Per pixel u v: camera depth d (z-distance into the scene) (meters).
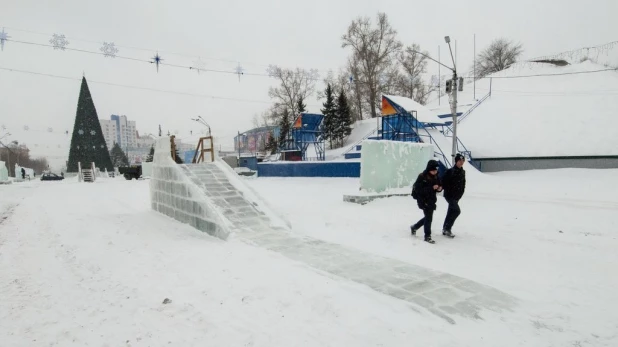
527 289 4.34
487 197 13.09
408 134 24.92
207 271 4.84
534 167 23.00
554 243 6.68
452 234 7.16
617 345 3.04
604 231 7.60
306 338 3.09
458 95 38.41
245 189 8.70
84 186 24.36
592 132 23.53
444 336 3.14
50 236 7.40
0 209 12.28
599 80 30.59
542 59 39.66
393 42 42.53
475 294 4.07
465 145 26.67
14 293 4.22
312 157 37.12
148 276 4.71
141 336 3.16
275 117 52.78
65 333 3.24
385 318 3.46
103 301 3.94
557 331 3.28
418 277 4.59
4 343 3.07
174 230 7.86
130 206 12.31
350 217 9.43
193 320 3.43
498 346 3.00
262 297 3.93
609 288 4.38
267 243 6.30
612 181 15.82
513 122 27.86
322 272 4.74
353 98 48.59
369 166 12.51
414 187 6.86
